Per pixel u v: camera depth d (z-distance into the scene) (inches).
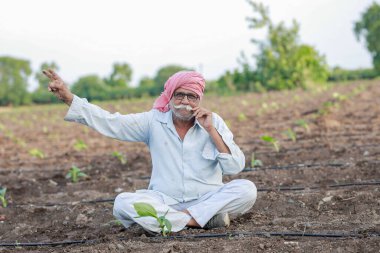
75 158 328.5
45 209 200.7
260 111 542.0
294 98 699.4
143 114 157.0
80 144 339.6
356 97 631.2
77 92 1300.4
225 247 135.8
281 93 896.9
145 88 1311.5
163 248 136.6
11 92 1408.7
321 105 561.3
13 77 1419.8
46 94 1435.8
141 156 309.0
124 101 1147.3
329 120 382.6
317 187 204.2
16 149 401.7
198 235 147.6
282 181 220.5
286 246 134.9
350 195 185.5
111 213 190.9
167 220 145.9
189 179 153.6
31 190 238.8
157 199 152.6
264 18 966.4
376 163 230.8
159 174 155.9
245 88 1056.2
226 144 148.9
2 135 527.8
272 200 189.2
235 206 154.7
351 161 244.1
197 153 153.8
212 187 156.6
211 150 152.6
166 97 154.9
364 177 213.0
